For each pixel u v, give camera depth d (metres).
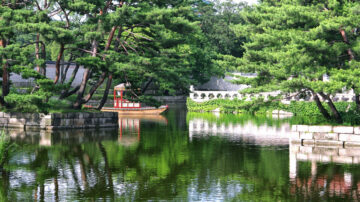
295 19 26.95
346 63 26.02
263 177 19.70
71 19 54.81
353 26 25.48
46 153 25.20
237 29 37.66
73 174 20.12
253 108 30.47
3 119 36.78
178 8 36.56
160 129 38.22
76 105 38.06
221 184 18.48
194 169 21.31
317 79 27.47
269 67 29.36
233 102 58.88
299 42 24.70
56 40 32.72
